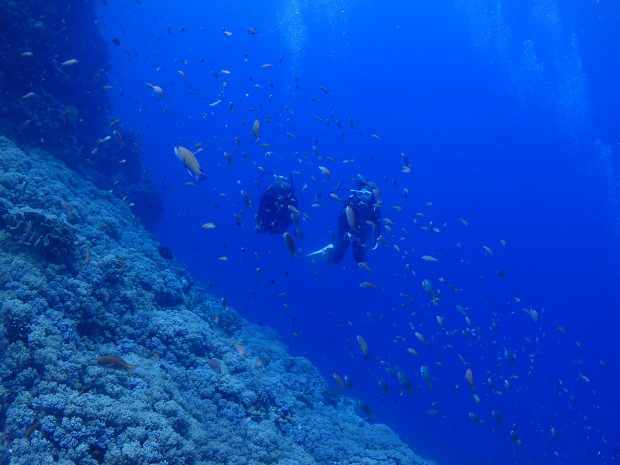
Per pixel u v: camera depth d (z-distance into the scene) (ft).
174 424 15.78
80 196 36.35
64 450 11.64
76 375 14.23
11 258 16.98
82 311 18.34
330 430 27.81
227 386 22.41
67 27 52.06
